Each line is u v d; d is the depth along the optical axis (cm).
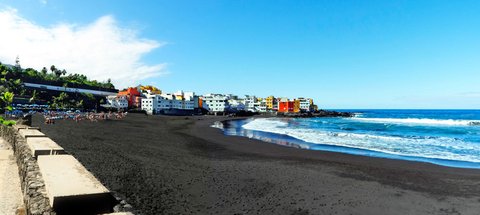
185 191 1240
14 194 851
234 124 7250
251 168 1795
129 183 1279
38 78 11069
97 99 12112
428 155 2539
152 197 1128
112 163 1633
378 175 1712
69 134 3022
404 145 3209
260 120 10019
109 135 3297
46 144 986
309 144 3234
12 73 10031
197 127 5794
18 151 1144
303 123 8125
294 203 1180
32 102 9250
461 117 12544
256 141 3469
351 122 8650
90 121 5634
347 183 1515
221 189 1307
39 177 626
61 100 10338
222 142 3297
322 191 1359
